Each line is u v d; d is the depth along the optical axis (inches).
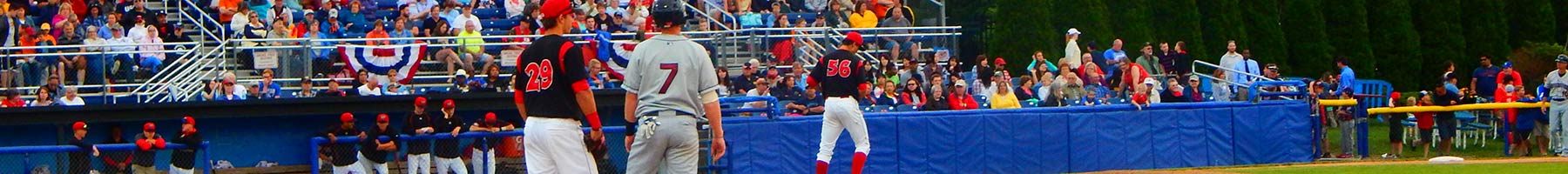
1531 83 1123.3
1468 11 1149.1
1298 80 867.4
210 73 766.5
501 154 657.0
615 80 784.9
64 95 732.7
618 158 671.1
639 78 361.1
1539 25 1150.3
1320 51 1098.1
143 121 665.6
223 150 698.8
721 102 700.0
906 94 776.3
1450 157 775.1
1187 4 1041.5
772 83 779.4
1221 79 887.1
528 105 350.3
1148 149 766.5
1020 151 741.3
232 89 727.1
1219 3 1066.1
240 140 702.5
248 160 703.1
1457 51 1137.4
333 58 776.3
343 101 682.2
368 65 763.4
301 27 853.2
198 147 618.8
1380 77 1133.1
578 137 348.5
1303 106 799.7
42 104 693.9
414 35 844.0
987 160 735.1
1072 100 805.2
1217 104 783.1
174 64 762.2
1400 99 1080.8
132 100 743.1
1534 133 815.1
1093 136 755.4
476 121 687.1
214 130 697.6
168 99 744.3
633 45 787.4
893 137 717.9
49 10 834.2
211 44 849.5
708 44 832.9
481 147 650.2
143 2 840.3
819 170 511.8
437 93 691.4
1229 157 783.7
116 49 783.1
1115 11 1025.5
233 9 877.2
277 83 764.6
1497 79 906.1
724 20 941.8
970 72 907.4
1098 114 757.9
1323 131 805.2
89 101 737.0
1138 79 835.4
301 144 713.0
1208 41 1066.7
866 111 744.3
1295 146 797.2
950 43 898.1
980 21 1101.1
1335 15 1115.3
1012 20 1005.8
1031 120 745.6
